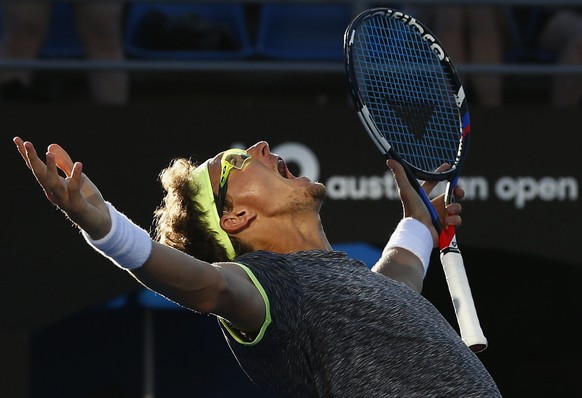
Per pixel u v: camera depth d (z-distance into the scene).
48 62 20.98
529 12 23.44
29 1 21.34
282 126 20.45
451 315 24.03
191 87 24.39
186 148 20.38
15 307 20.06
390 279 11.06
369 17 13.52
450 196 13.34
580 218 20.69
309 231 11.74
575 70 21.25
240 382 23.11
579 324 24.00
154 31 23.48
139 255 9.53
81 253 20.16
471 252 24.16
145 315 23.16
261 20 23.92
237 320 10.02
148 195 20.30
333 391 10.19
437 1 21.20
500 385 24.20
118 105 20.36
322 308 10.37
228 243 11.84
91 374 23.06
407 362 10.23
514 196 20.70
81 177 9.43
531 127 20.73
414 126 14.54
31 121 20.30
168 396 23.09
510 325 24.20
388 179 20.44
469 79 22.52
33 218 20.17
